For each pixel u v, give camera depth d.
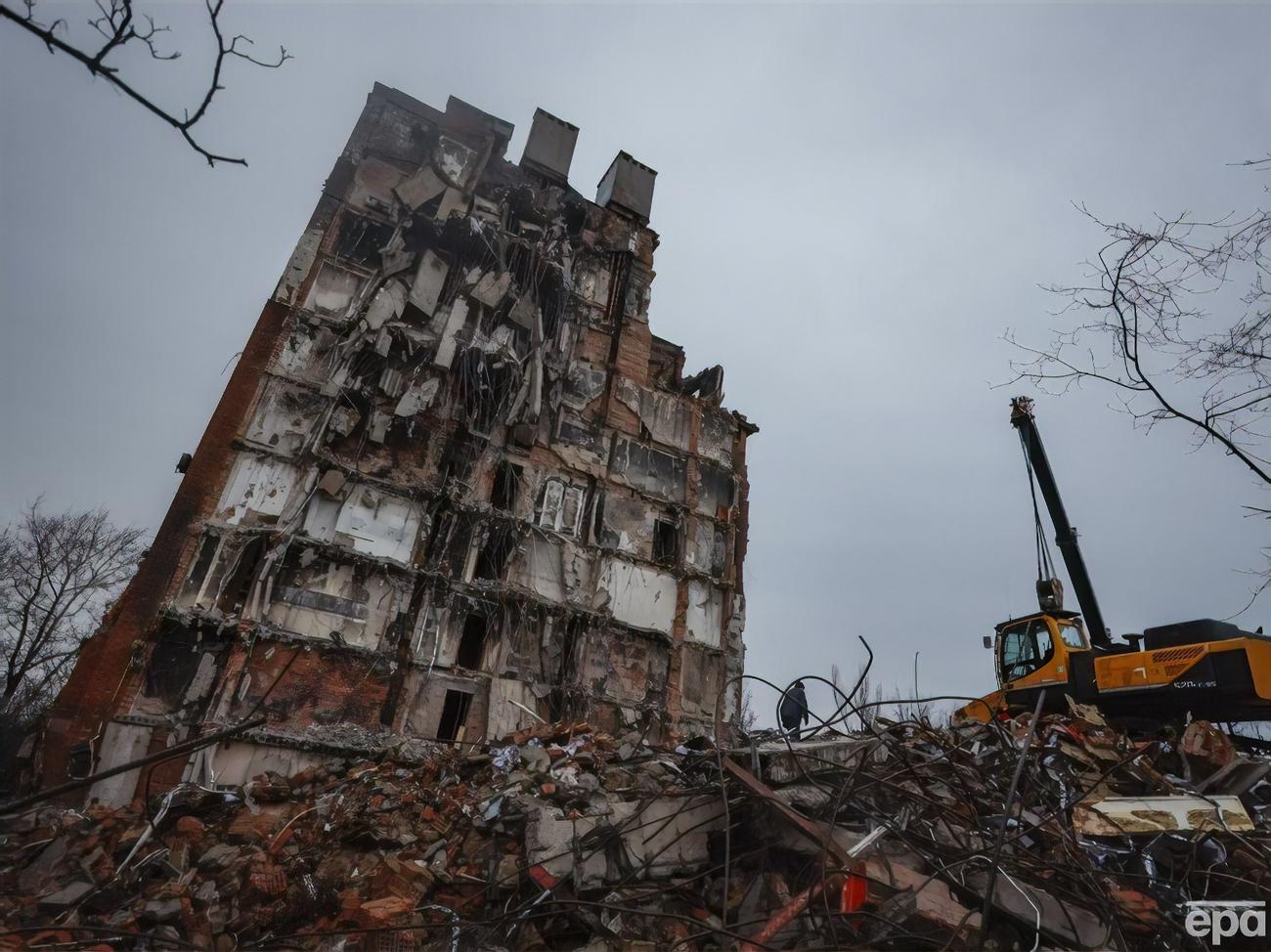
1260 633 13.95
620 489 23.80
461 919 8.08
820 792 8.72
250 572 17.17
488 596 19.73
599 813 8.98
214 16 3.46
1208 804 8.72
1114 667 14.51
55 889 8.52
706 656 23.31
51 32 3.14
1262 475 6.20
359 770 14.55
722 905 7.82
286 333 19.42
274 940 7.80
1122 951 6.54
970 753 10.66
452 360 21.17
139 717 14.79
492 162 25.39
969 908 6.97
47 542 36.22
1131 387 6.52
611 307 26.52
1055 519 19.67
